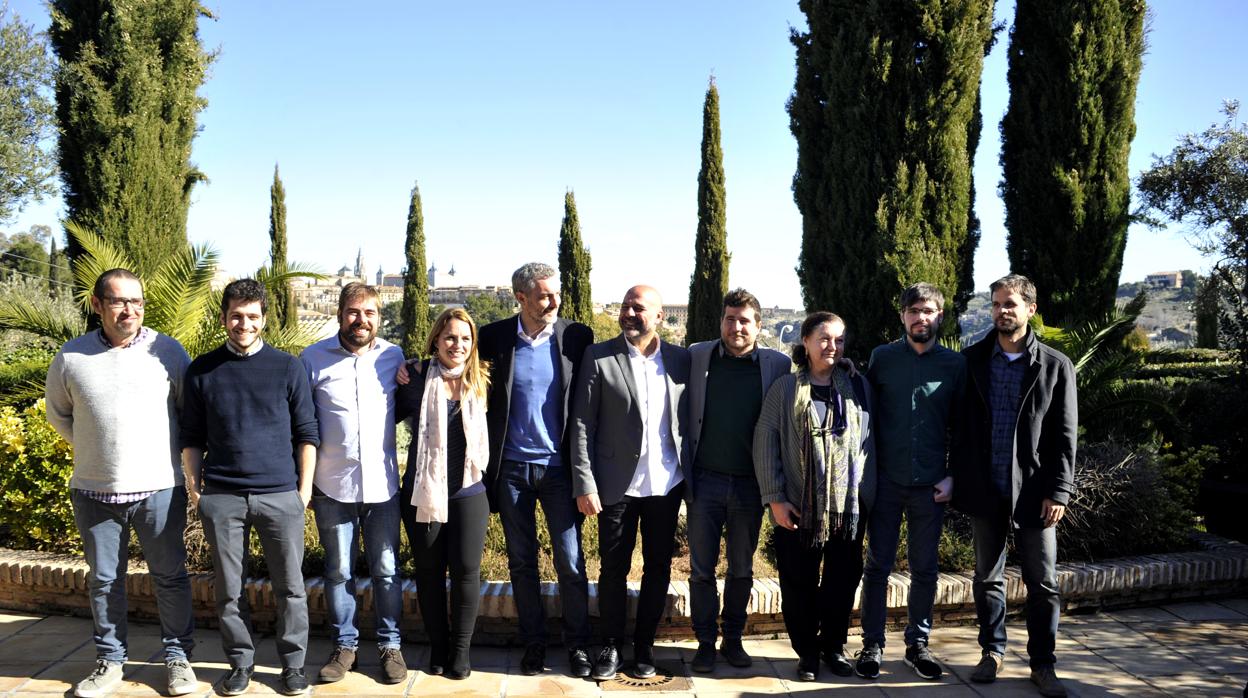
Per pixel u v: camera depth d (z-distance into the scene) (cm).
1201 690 374
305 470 363
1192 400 703
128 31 845
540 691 367
